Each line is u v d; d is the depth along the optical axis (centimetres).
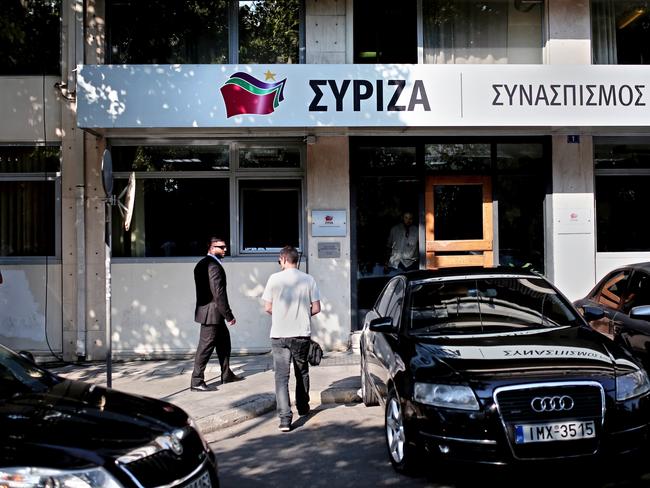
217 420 666
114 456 342
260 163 1017
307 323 661
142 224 1012
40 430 357
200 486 378
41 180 1002
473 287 622
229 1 1017
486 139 1027
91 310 988
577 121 904
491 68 896
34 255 1005
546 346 516
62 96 991
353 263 1005
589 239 1024
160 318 989
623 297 723
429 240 1029
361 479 508
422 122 891
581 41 1024
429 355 507
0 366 468
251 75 884
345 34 1012
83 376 873
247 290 999
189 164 1015
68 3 995
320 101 885
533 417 446
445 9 1037
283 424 643
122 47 1015
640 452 461
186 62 1020
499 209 1041
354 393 760
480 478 498
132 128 910
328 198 998
